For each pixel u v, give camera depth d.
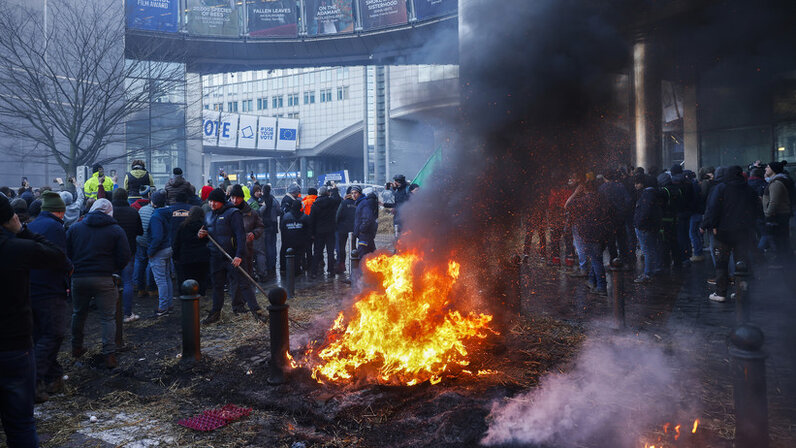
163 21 27.14
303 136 70.94
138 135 25.64
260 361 4.90
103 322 4.86
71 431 3.53
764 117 11.80
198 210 7.51
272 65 31.88
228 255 6.30
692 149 13.16
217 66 31.25
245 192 11.01
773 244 8.40
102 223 4.85
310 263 10.04
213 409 3.86
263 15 29.55
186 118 28.02
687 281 8.05
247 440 3.35
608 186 8.30
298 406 3.76
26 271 2.72
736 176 6.50
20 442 2.71
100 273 4.80
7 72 19.80
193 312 4.88
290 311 6.92
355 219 8.75
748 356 2.63
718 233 6.58
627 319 5.93
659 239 8.51
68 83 21.83
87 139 23.20
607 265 9.73
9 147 21.66
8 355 2.63
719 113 12.32
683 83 12.04
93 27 21.22
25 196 10.30
